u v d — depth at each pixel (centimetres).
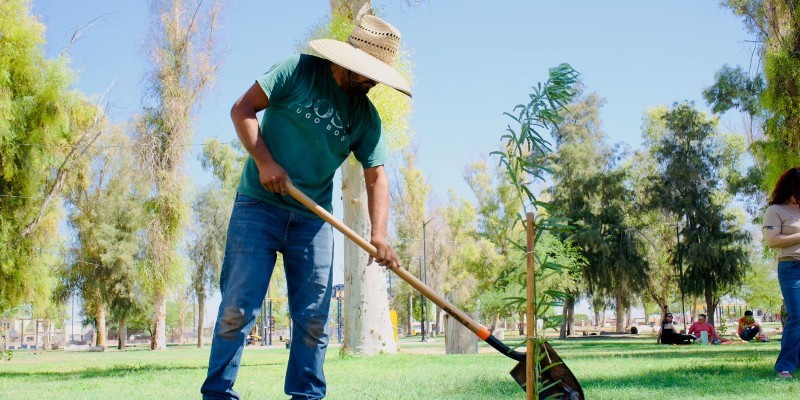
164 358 1883
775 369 607
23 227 1567
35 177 1555
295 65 349
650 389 507
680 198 4391
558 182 4406
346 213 1425
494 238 4950
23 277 1589
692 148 4462
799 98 1361
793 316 598
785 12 1401
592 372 710
